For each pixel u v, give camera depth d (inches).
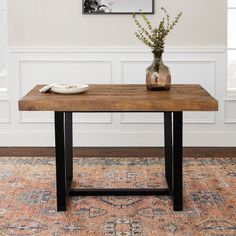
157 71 172.1
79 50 237.6
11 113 242.5
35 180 192.7
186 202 171.8
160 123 242.1
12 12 236.5
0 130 243.8
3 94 242.2
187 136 242.4
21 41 238.1
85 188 182.9
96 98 158.9
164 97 160.9
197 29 236.8
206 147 241.6
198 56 238.1
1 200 173.8
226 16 235.9
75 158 222.2
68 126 182.4
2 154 229.8
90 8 235.5
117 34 237.5
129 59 238.5
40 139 243.8
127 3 235.3
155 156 225.5
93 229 153.2
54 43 238.2
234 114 241.1
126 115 242.1
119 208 167.6
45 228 153.9
